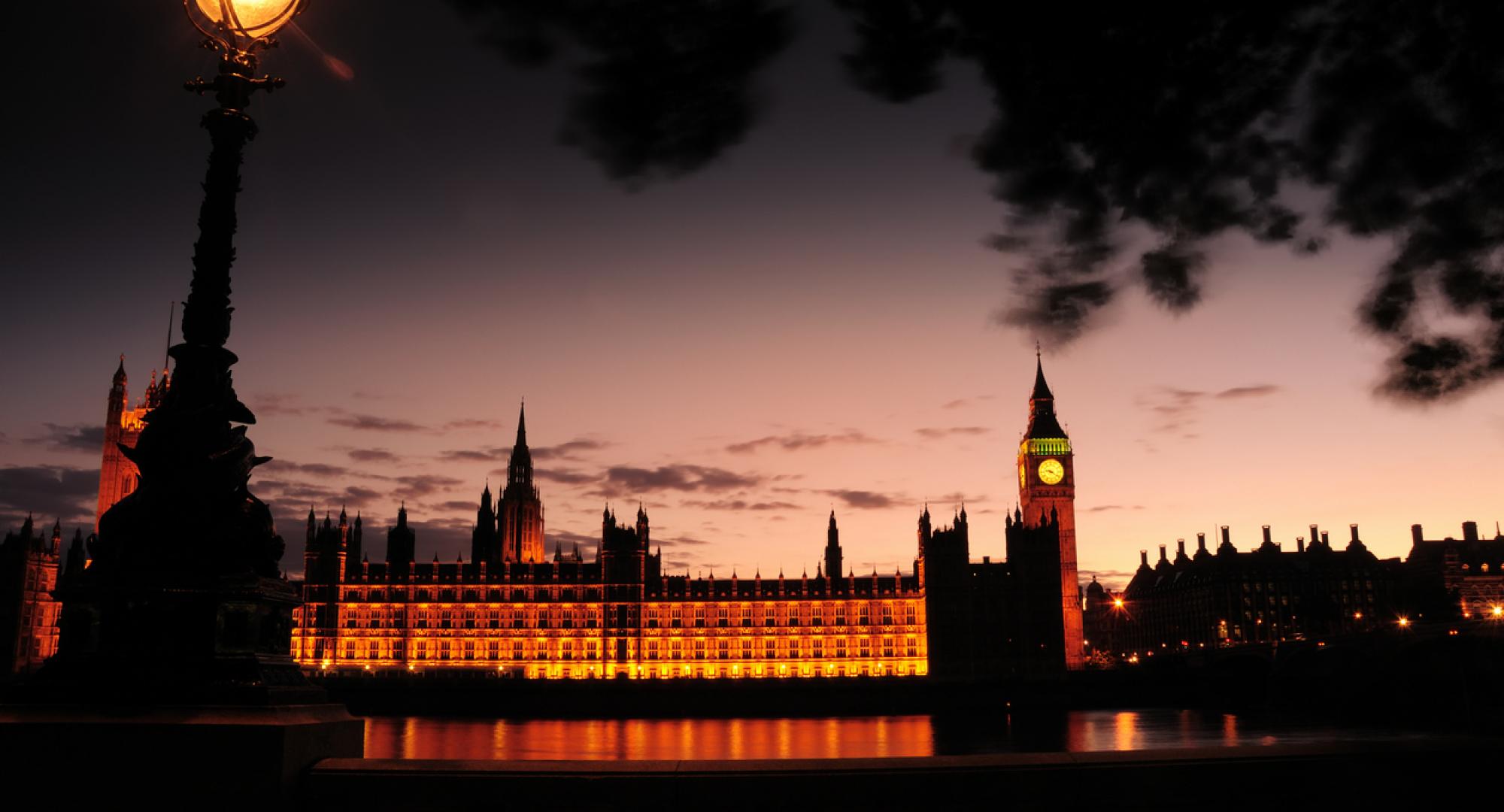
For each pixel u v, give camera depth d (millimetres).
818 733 162250
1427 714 161625
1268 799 15008
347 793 14719
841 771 14641
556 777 14523
